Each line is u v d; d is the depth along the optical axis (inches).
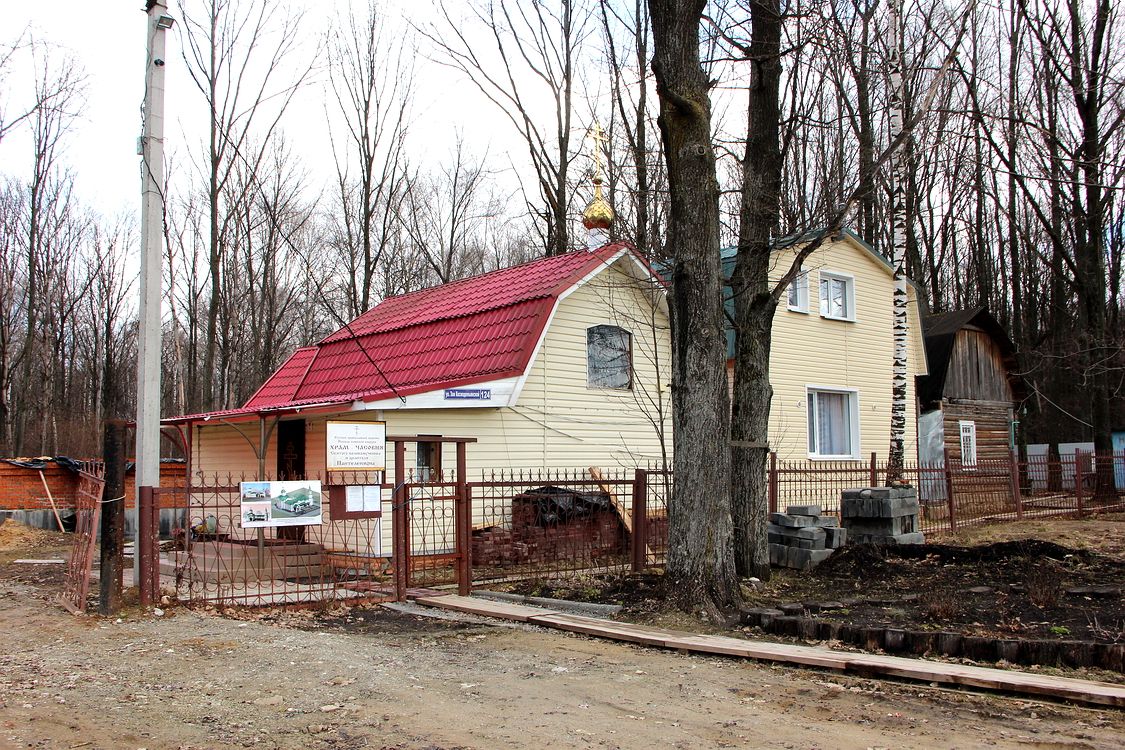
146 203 486.3
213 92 996.6
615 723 223.8
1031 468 917.8
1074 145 958.4
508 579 470.3
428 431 544.7
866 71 496.7
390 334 695.1
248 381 1459.2
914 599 374.3
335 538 537.6
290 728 219.0
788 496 678.5
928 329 1071.6
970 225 1499.8
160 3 491.2
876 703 241.3
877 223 1175.0
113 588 371.6
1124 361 1106.7
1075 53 918.4
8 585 485.7
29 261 1357.0
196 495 681.0
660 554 589.9
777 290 433.4
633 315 684.7
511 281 673.0
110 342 1673.2
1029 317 1574.8
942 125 544.7
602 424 652.1
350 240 1255.5
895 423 630.5
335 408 502.9
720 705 240.4
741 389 443.2
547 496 497.4
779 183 457.4
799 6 467.2
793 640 316.2
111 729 217.0
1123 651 258.2
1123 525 724.0
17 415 1496.1
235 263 1253.7
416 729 218.2
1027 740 208.1
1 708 233.5
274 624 357.1
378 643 321.4
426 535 533.0
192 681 263.4
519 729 218.4
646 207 671.8
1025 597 366.9
